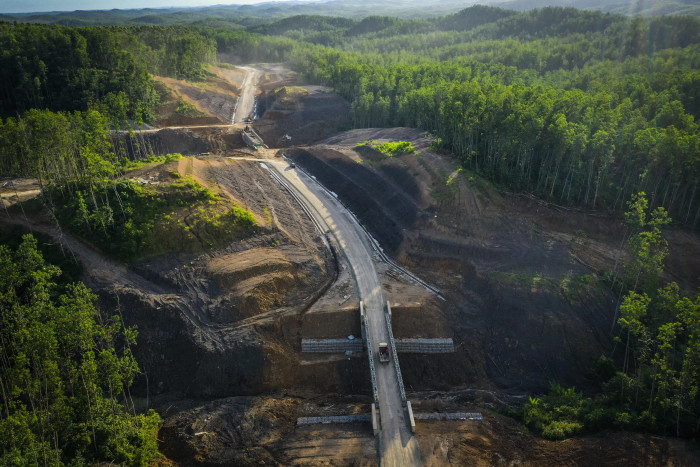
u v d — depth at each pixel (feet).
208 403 190.08
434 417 177.27
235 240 252.83
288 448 164.66
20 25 545.85
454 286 242.58
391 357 200.64
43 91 451.53
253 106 564.71
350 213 309.42
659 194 278.87
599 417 165.58
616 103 365.40
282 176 355.56
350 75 542.16
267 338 209.77
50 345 140.15
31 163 251.80
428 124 427.33
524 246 251.39
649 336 177.17
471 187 282.97
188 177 283.18
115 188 247.70
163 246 240.94
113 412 158.81
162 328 208.33
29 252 188.75
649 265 201.57
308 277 243.40
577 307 220.02
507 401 194.59
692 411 153.48
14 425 121.70
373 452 160.25
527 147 280.72
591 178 279.69
